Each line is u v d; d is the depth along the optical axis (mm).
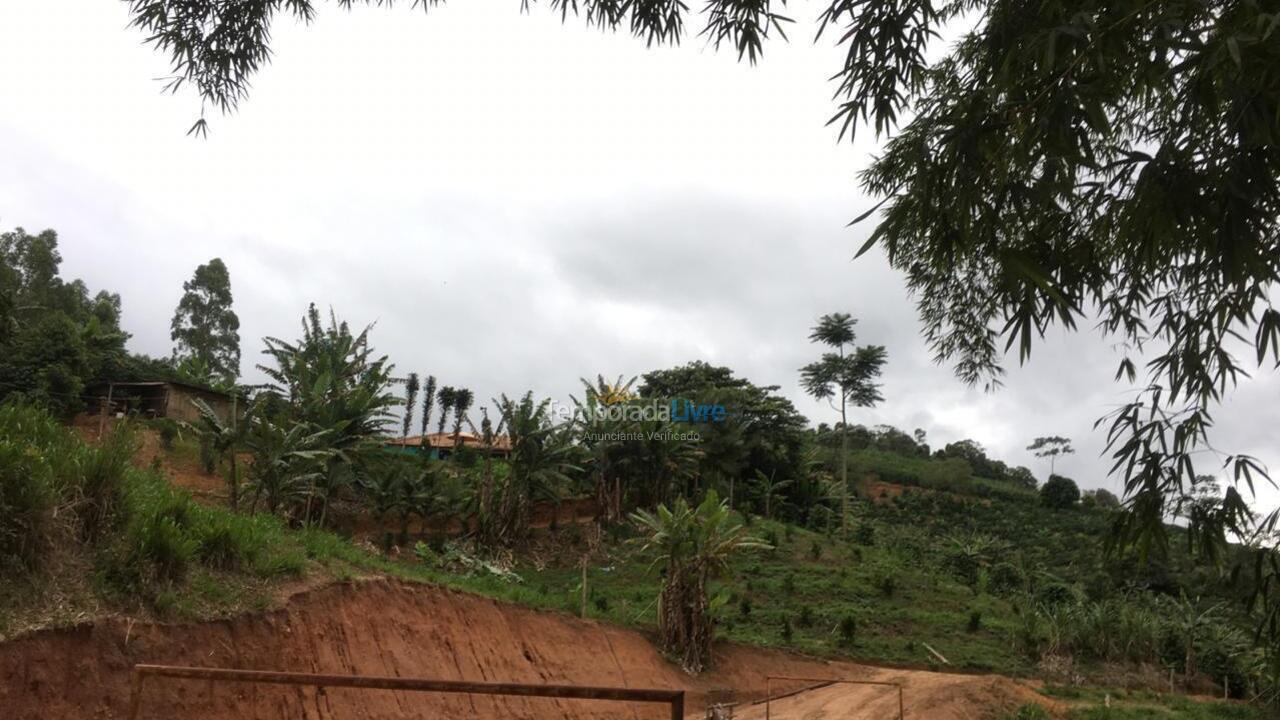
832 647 25219
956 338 6066
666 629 20812
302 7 5934
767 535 34094
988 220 3459
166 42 5914
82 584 8672
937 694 19375
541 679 15445
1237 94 2959
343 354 23828
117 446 10156
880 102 3752
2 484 8156
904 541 42000
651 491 33938
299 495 19828
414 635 13328
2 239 33719
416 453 35406
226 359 43750
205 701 8906
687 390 45719
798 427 43969
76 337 26734
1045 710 19531
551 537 30562
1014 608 31344
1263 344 3256
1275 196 2982
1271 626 3529
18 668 7391
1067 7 3293
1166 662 28062
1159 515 3551
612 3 5367
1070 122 3127
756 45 4730
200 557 10680
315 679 3543
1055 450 60531
